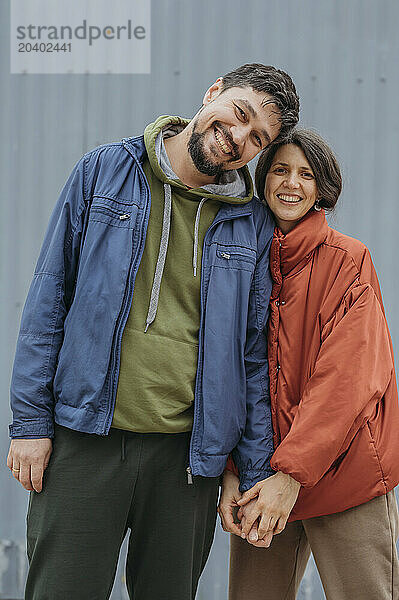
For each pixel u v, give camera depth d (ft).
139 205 5.36
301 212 5.75
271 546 6.27
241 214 5.65
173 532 5.53
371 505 5.81
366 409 5.59
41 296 5.29
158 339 5.34
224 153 5.40
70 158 9.16
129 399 5.26
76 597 5.32
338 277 5.71
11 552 9.12
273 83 5.44
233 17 9.14
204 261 5.49
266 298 5.73
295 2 9.16
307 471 5.33
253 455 5.61
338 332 5.55
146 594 5.69
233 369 5.49
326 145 5.73
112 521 5.37
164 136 5.68
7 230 9.13
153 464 5.42
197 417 5.41
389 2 9.20
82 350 5.20
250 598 6.32
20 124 9.13
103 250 5.25
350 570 5.76
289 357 5.72
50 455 5.36
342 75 9.20
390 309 9.27
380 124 9.23
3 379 9.11
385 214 9.26
